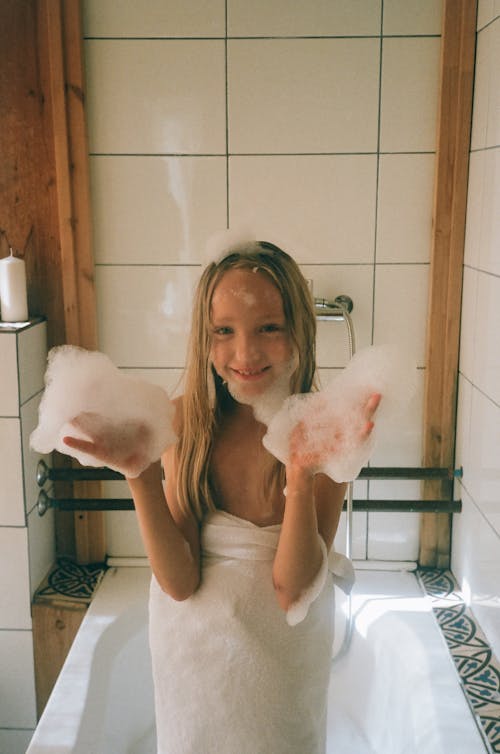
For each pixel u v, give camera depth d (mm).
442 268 1926
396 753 1562
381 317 1985
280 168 1920
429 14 1834
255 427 1118
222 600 1077
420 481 2066
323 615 1126
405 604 1888
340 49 1859
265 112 1894
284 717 1081
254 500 1110
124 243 1969
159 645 1121
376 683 1752
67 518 2123
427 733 1401
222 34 1859
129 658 1796
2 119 1931
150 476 1006
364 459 944
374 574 2068
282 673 1075
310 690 1111
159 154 1921
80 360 962
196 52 1870
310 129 1898
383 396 941
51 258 2000
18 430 1828
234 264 1054
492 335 1657
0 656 1945
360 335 1995
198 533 1121
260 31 1855
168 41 1866
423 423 2035
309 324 1115
